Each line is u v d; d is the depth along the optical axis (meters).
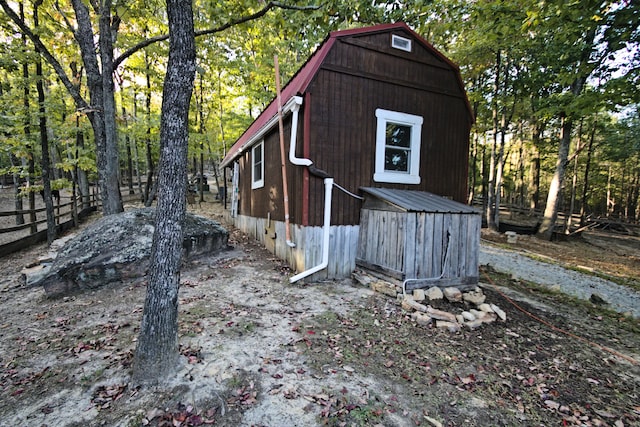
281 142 6.01
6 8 6.97
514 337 3.96
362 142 6.10
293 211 6.23
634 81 6.58
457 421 2.42
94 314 4.01
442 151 7.04
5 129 8.38
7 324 3.73
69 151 10.80
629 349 3.88
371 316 4.22
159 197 2.64
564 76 7.09
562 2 5.11
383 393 2.68
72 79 13.38
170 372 2.68
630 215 27.75
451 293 4.87
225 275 5.71
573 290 6.76
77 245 5.34
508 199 28.72
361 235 6.03
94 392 2.50
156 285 2.61
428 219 5.02
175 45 2.57
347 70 5.86
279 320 3.95
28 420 2.21
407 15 7.62
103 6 7.42
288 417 2.31
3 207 16.00
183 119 2.63
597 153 20.70
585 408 2.68
